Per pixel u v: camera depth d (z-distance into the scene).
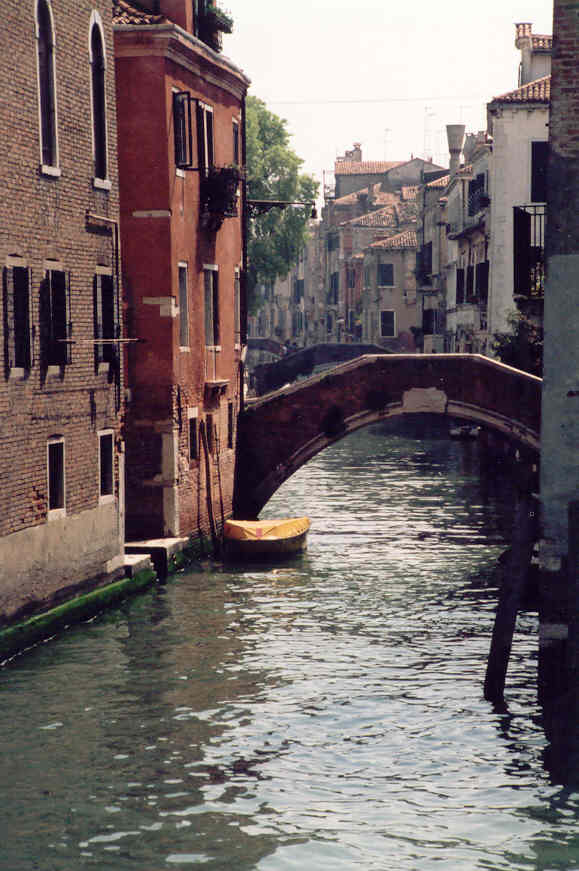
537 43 49.19
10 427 20.45
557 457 16.98
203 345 30.72
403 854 13.75
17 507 20.73
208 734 17.34
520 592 18.78
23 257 20.97
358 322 97.31
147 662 20.61
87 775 15.83
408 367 31.70
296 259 71.12
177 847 13.85
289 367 75.69
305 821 14.55
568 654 17.31
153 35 27.56
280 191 69.25
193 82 30.14
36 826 14.34
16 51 20.62
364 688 19.41
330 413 32.41
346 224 101.25
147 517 28.58
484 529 33.94
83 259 23.39
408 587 26.61
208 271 31.67
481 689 19.30
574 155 16.64
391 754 16.67
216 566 28.88
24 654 20.84
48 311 21.88
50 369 21.89
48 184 21.89
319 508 38.16
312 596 25.67
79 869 13.30
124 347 28.27
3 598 20.33
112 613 23.92
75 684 19.38
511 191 45.69
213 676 19.94
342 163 113.44
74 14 22.98
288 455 32.94
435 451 55.31
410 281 87.50
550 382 16.89
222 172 30.67
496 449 51.69
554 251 16.78
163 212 28.05
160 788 15.47
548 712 17.56
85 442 23.47
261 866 13.43
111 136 24.78
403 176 110.56
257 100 70.25
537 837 14.20
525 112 45.09
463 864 13.52
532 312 24.75
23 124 20.91
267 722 17.86
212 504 31.20
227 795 15.28
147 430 28.44
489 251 49.50
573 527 17.06
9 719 17.80
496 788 15.55
